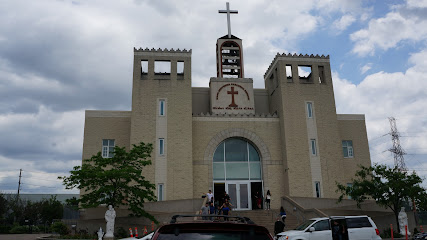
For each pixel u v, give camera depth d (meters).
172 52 33.59
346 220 17.02
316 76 34.66
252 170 33.03
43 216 54.22
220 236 5.28
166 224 5.26
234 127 33.22
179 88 32.78
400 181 25.12
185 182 30.66
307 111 33.56
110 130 33.28
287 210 29.14
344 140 35.75
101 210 27.48
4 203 55.03
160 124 31.77
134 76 32.59
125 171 23.17
